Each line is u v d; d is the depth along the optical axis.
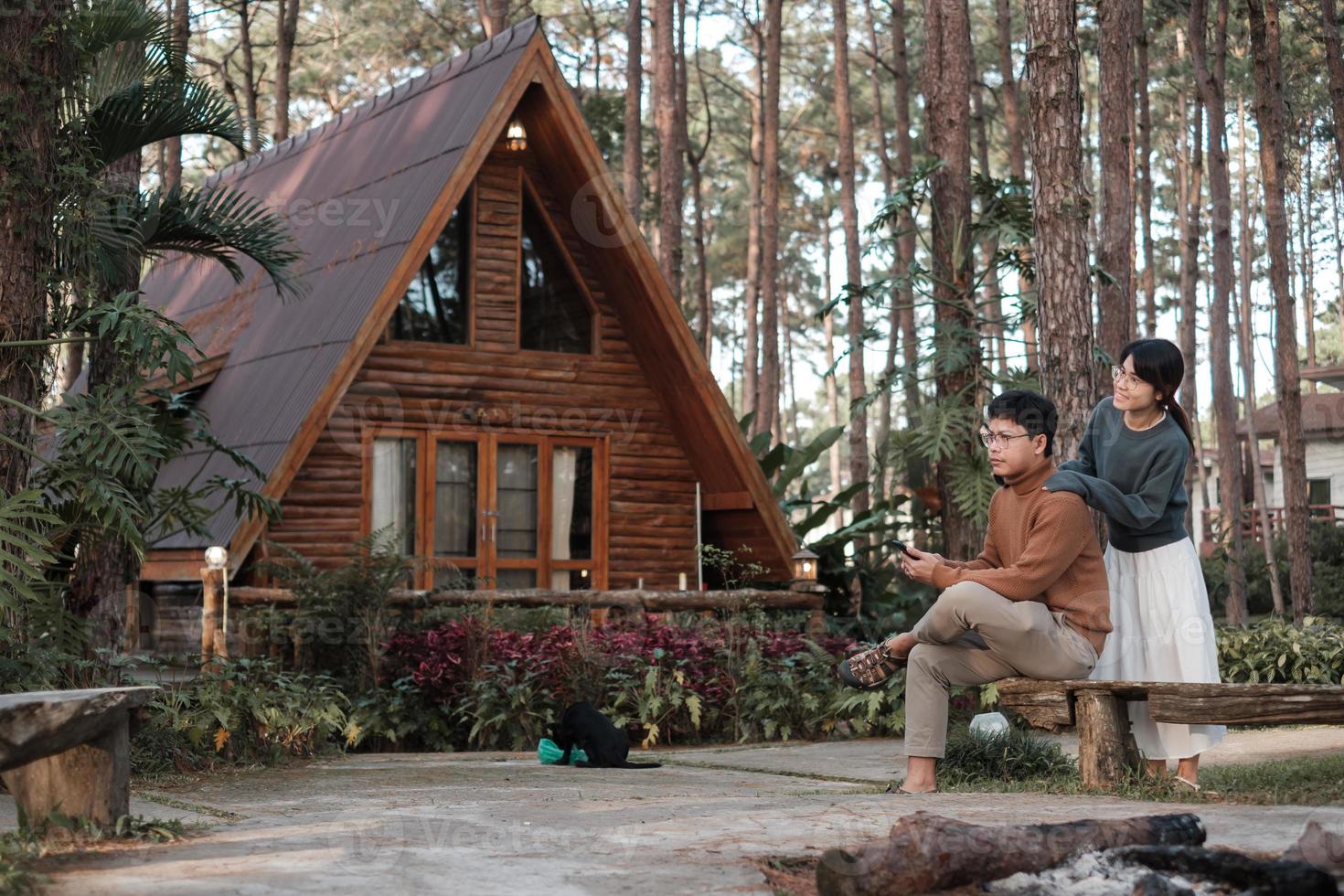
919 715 5.39
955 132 14.36
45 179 6.63
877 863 3.16
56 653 6.49
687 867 3.48
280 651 9.95
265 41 33.78
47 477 7.01
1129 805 4.54
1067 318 9.36
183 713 7.37
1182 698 4.90
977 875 3.25
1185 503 5.45
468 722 10.12
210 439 9.91
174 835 4.00
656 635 10.61
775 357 27.95
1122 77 14.93
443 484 13.84
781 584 14.50
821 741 9.98
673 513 14.81
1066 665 5.20
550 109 13.39
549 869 3.43
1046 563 5.11
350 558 11.26
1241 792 5.05
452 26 32.06
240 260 16.23
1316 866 3.19
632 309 14.26
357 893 3.08
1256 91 18.95
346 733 8.89
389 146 14.67
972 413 13.38
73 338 6.55
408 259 12.44
